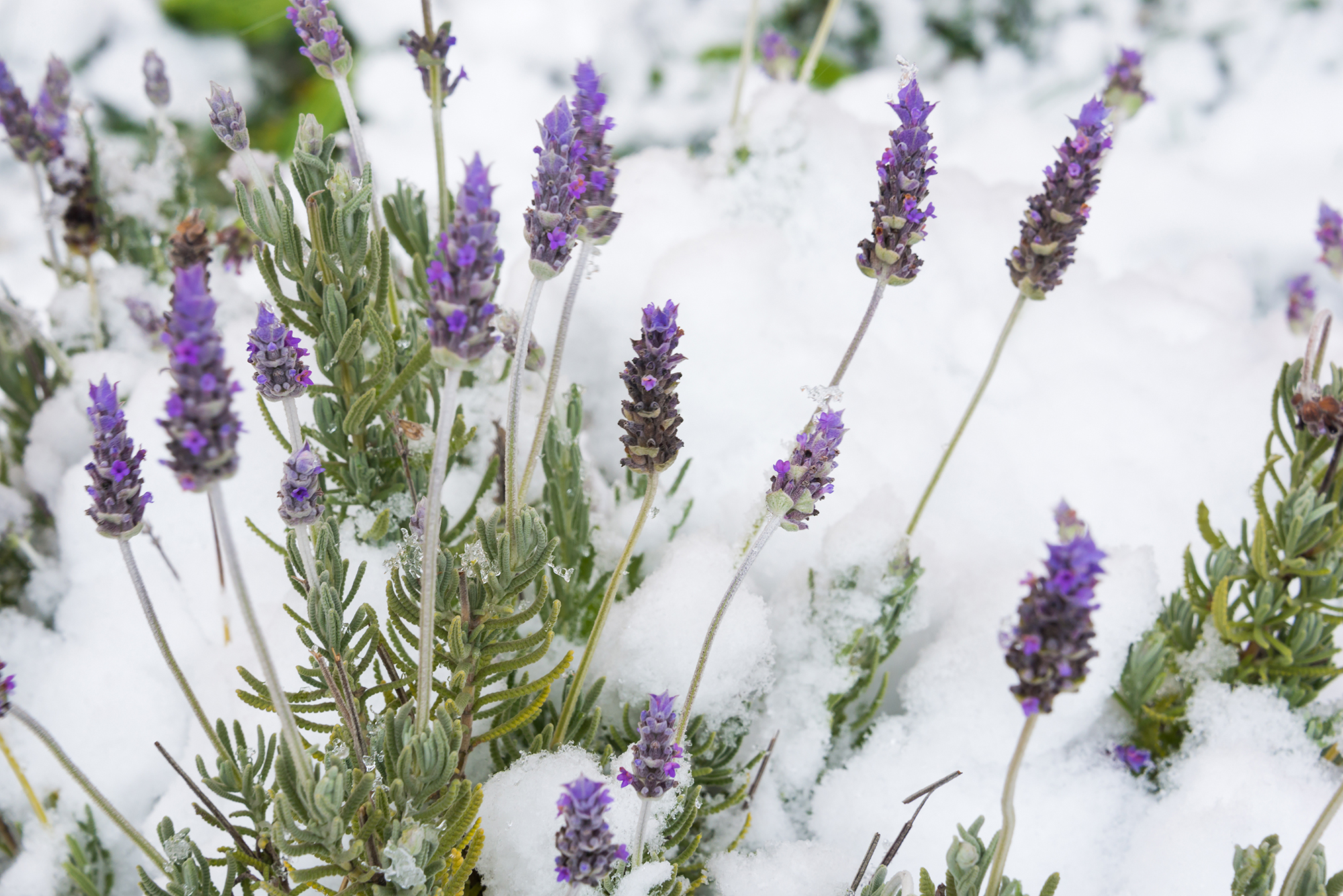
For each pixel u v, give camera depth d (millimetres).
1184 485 910
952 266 1015
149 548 853
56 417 903
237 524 847
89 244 902
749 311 906
